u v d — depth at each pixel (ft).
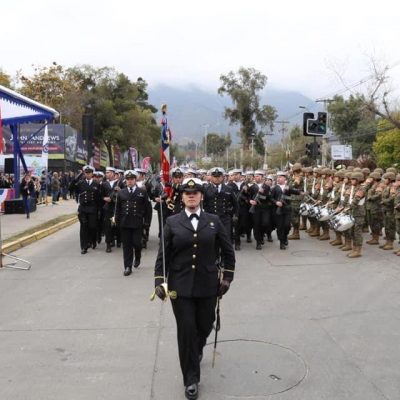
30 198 73.00
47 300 25.46
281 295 25.55
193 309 15.11
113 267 33.71
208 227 15.35
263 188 39.55
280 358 17.31
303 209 45.09
